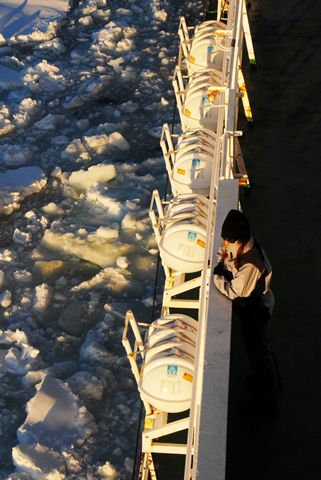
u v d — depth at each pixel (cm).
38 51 1483
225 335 400
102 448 791
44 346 919
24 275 1013
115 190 1141
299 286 530
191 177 685
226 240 390
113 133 1235
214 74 773
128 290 980
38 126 1282
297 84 720
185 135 718
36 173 1184
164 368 530
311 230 571
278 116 684
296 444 445
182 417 547
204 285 437
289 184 612
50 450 782
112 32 1505
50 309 966
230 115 527
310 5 826
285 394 467
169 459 540
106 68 1418
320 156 638
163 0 1602
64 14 1602
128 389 851
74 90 1377
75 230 1084
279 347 493
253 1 842
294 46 770
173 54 1441
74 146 1228
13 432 826
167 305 621
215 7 991
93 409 830
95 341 902
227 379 382
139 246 1039
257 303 407
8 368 887
